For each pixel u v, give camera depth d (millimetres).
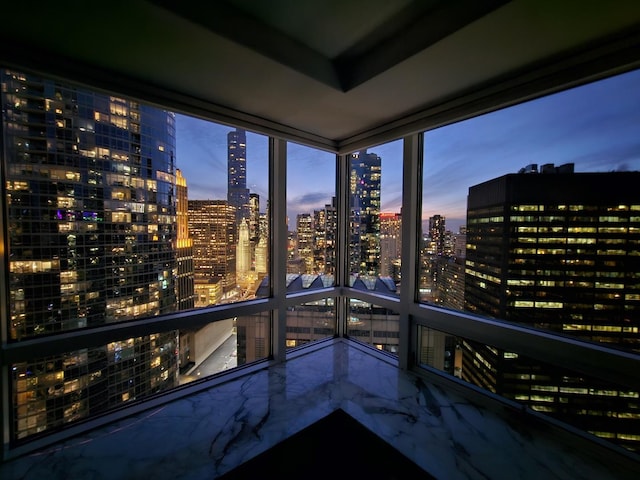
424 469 1120
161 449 1229
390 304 2098
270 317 2117
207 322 1745
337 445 1499
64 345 1291
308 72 1295
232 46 1077
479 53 1139
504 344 1523
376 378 1889
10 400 1241
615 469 1141
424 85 1410
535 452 1229
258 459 1200
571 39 1056
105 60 1194
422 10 1065
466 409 1546
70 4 859
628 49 1031
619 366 1157
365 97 1543
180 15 912
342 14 1076
